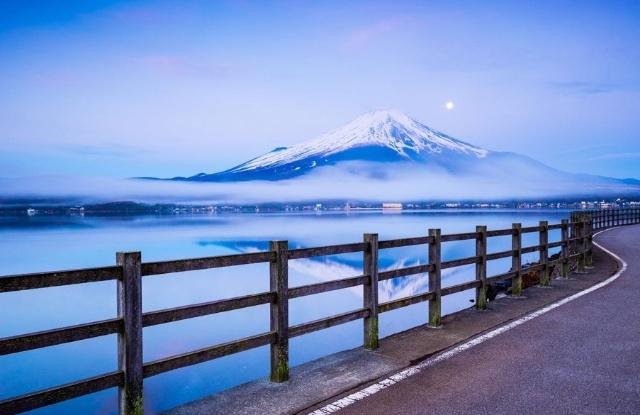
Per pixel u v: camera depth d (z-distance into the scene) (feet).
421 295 20.80
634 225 119.24
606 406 13.04
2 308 90.33
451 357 17.37
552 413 12.60
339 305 84.58
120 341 11.16
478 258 25.09
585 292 30.37
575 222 40.29
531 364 16.53
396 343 18.98
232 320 71.36
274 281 14.65
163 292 95.30
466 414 12.52
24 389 42.16
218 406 13.05
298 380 14.94
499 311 24.90
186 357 12.21
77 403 38.40
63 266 144.15
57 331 10.01
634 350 18.15
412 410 12.77
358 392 14.06
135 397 11.13
